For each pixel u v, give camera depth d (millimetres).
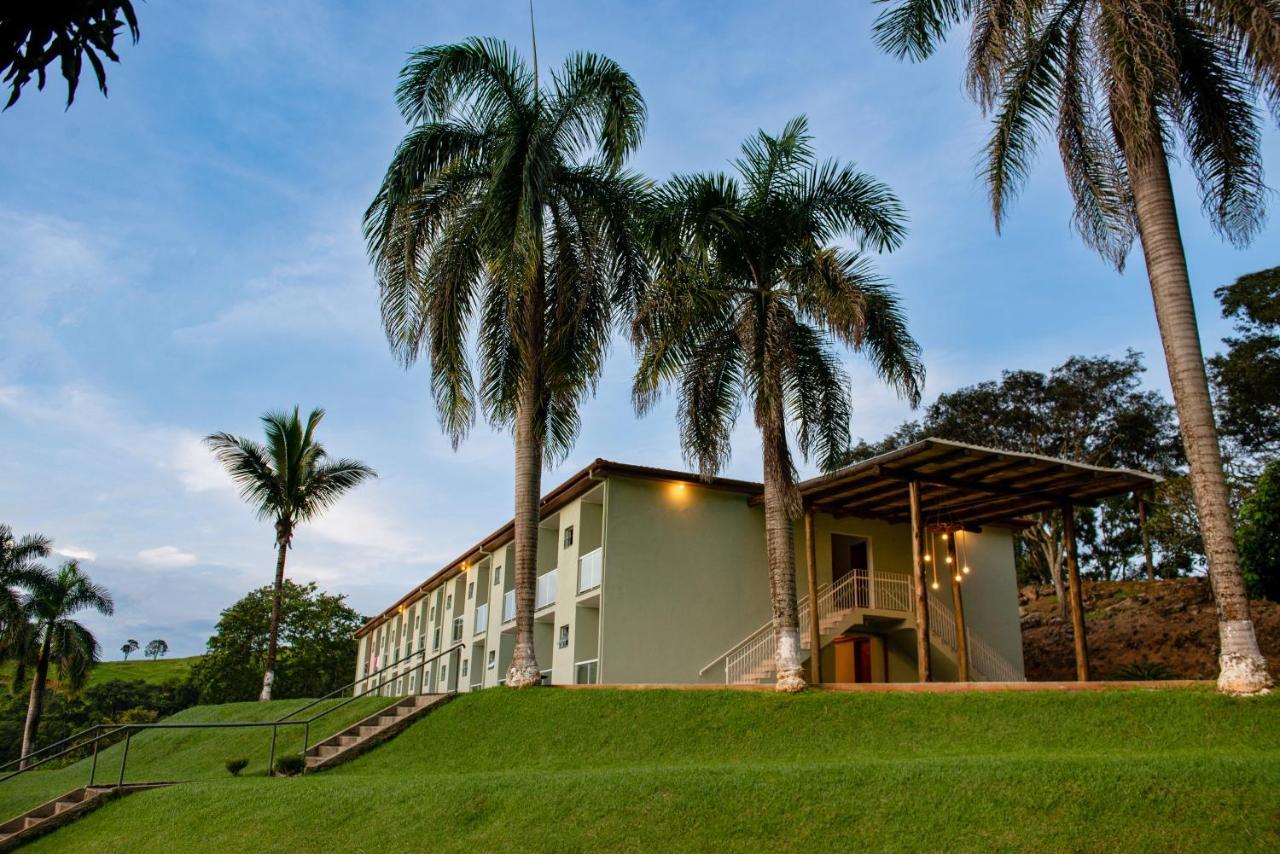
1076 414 36625
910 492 18000
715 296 15656
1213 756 8430
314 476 31500
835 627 21422
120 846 11477
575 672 22812
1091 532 43156
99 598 41562
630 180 18375
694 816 8797
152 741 24344
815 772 9227
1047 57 13391
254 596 57875
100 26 3660
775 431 15211
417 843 9562
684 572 22219
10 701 61469
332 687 58844
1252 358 31172
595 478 22188
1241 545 14797
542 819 9414
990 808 7859
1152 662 27031
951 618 23641
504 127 17234
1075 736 10398
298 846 10117
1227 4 11016
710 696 14445
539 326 18016
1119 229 12633
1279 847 6723
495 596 29656
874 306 16219
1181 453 35469
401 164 17391
